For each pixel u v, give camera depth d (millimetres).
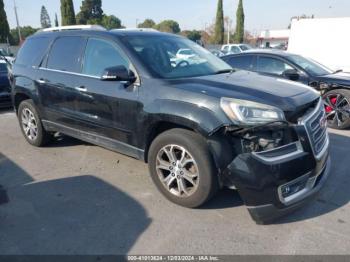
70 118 4527
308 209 3402
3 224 3213
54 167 4570
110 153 5059
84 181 4117
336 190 3803
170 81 3449
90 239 2971
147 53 3816
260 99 2992
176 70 3785
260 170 2832
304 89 3461
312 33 14586
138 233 3047
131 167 4516
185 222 3201
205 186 3156
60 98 4574
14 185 4047
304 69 6809
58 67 4625
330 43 14148
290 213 3264
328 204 3504
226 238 2955
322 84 6559
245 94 3062
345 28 13648
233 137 2961
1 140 5883
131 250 2820
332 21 13922
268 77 3910
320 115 3342
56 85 4574
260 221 2992
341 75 6809
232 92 3096
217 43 53312
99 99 3982
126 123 3764
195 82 3387
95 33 4215
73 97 4352
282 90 3283
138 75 3611
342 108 6477
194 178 3271
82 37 4367
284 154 2938
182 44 4391
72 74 4367
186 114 3119
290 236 2965
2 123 7199
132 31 4258
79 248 2854
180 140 3219
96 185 4004
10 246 2887
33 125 5355
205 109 3037
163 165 3502
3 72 8523
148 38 4129
